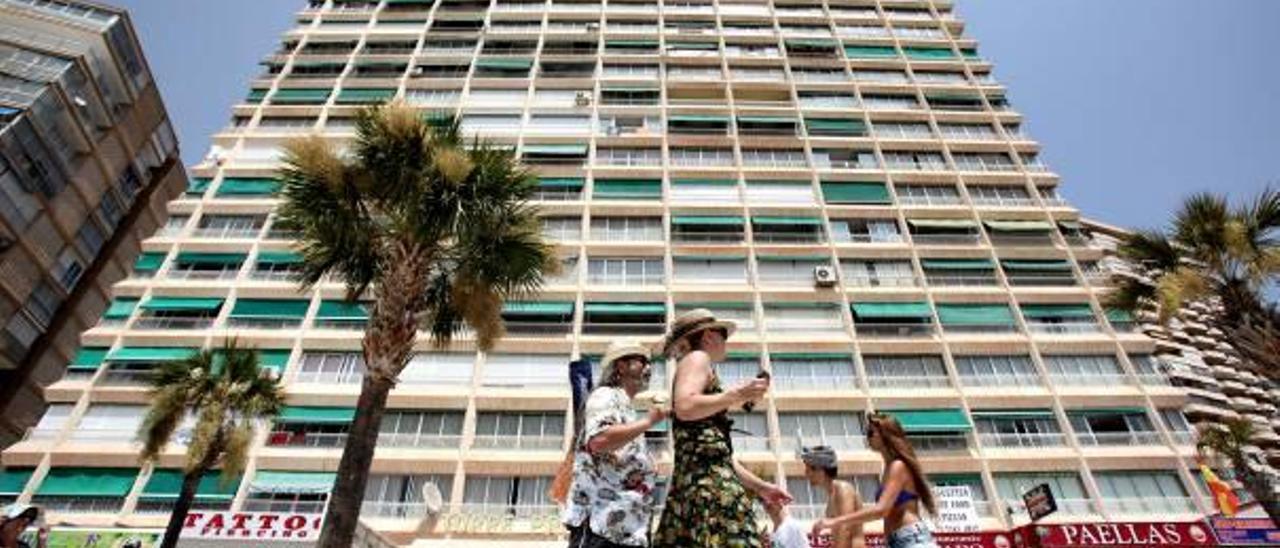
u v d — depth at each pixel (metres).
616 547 2.91
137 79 38.91
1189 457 24.59
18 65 33.19
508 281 12.70
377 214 12.61
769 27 42.66
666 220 31.16
